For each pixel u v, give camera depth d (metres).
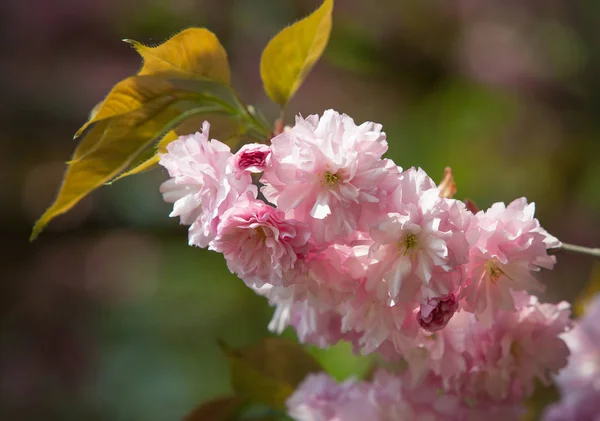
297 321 0.83
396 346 0.79
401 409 0.83
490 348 0.80
